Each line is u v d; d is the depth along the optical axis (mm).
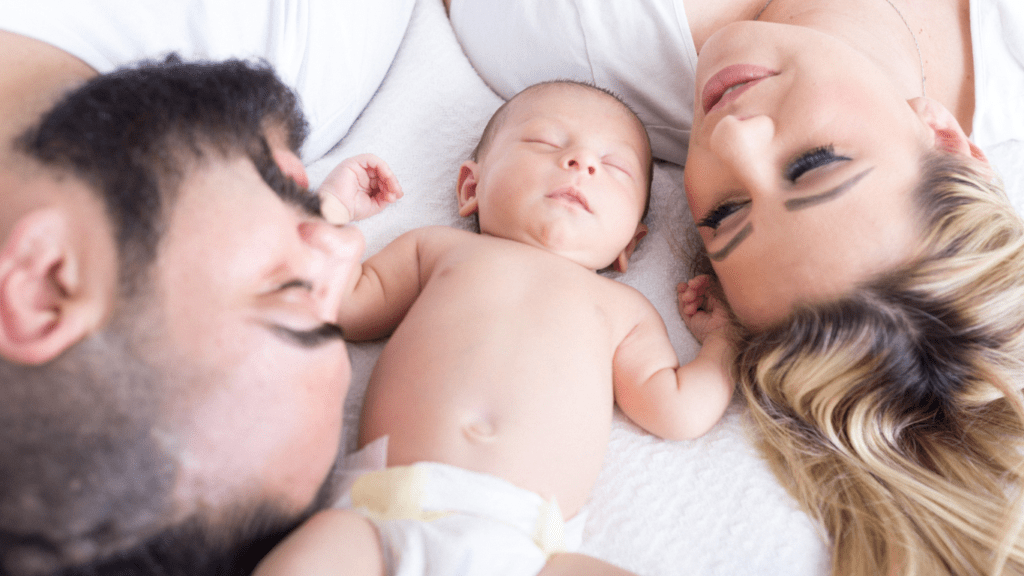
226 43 880
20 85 681
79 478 481
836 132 893
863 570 861
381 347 996
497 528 697
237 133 646
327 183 1025
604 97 1137
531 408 810
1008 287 903
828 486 932
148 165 571
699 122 1042
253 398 557
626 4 1164
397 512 697
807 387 944
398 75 1230
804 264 896
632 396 974
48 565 475
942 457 951
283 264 621
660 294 1169
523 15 1217
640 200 1096
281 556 599
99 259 524
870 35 1120
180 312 542
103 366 503
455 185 1194
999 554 826
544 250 1012
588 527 886
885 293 875
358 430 849
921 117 984
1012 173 1254
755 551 874
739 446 979
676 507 907
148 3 814
